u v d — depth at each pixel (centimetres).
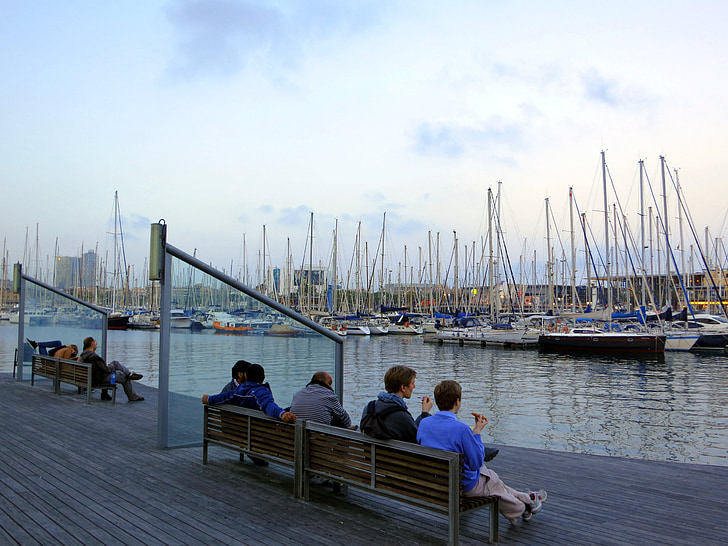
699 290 7056
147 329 7200
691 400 2139
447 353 4356
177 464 639
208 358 738
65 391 1218
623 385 2562
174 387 723
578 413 1872
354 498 527
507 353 4325
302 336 753
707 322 4806
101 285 8138
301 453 515
